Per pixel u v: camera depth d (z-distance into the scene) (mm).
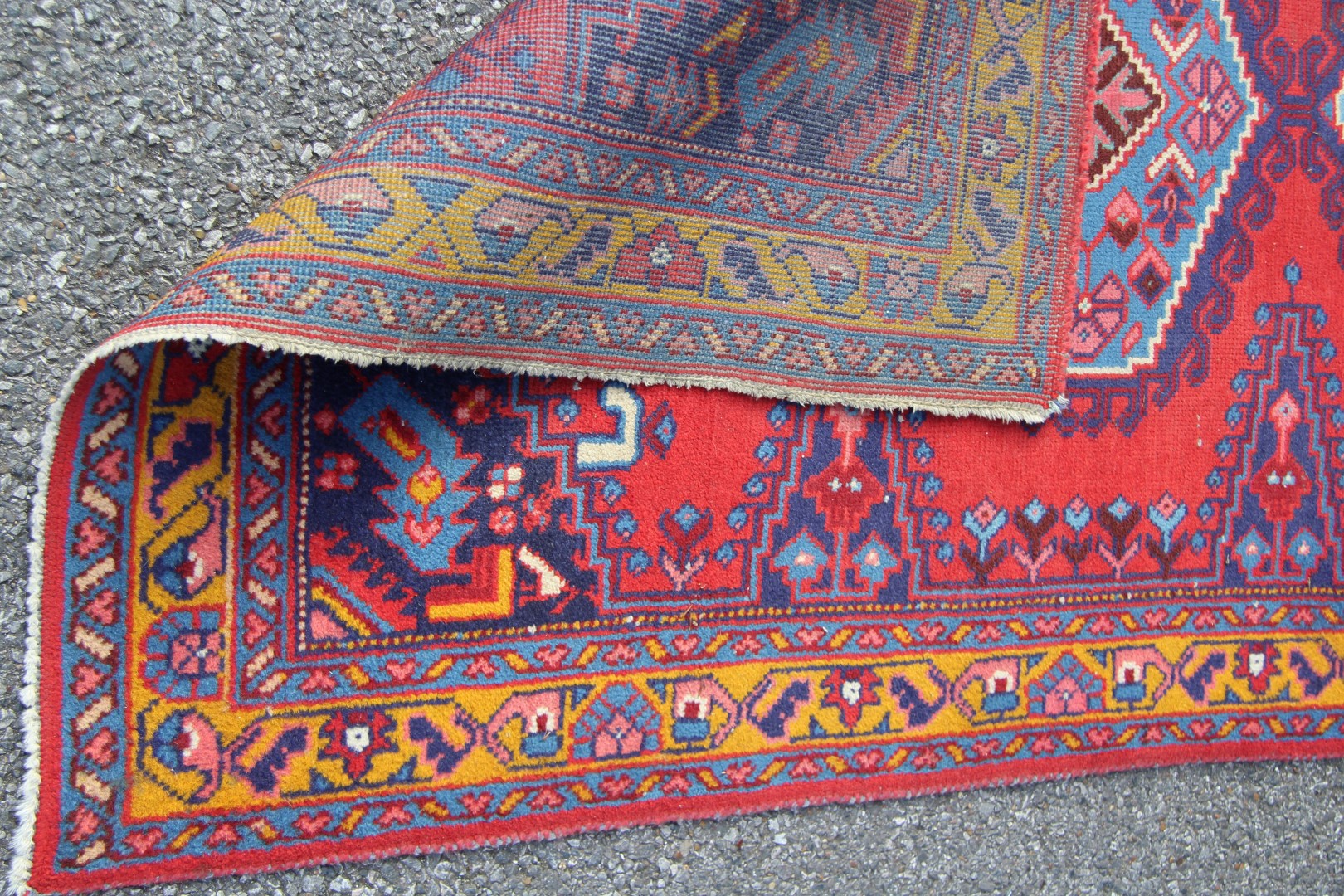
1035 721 1268
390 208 918
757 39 1051
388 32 1140
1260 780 1336
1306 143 1345
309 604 1089
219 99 1093
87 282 1061
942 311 1199
